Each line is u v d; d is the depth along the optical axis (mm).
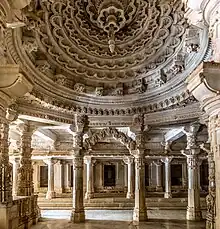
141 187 15805
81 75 13188
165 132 21000
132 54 12562
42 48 11516
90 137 16078
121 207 23750
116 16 11328
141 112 14109
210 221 7570
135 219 15922
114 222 15922
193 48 10375
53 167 26000
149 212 20922
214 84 4488
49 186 25719
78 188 15867
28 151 15148
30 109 12711
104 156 24875
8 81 5176
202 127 16375
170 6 10688
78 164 15758
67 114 14523
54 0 10281
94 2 11102
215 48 4781
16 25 5371
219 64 4512
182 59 11820
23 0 5047
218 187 4652
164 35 11656
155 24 11406
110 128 15992
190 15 5172
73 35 11719
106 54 12594
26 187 14969
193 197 16297
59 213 20828
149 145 23766
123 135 16000
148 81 13328
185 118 13047
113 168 28828
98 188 28375
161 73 12719
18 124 14797
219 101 4625
